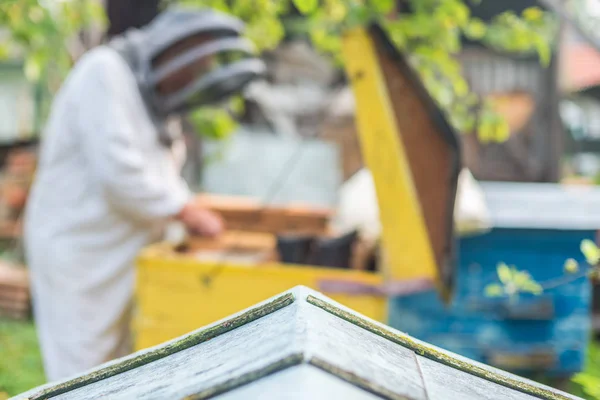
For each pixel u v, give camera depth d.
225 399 0.60
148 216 3.32
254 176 6.29
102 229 3.36
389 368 0.70
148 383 0.76
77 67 3.51
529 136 8.71
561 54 8.55
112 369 0.89
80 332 3.34
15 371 4.45
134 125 3.38
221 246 3.32
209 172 6.31
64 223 3.35
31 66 3.92
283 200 5.93
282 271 2.62
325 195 5.94
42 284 3.43
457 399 0.70
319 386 0.58
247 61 3.44
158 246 3.14
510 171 8.74
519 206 4.08
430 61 4.32
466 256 3.71
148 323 2.78
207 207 3.68
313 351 0.62
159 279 2.76
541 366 3.79
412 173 2.44
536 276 3.78
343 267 2.99
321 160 6.09
